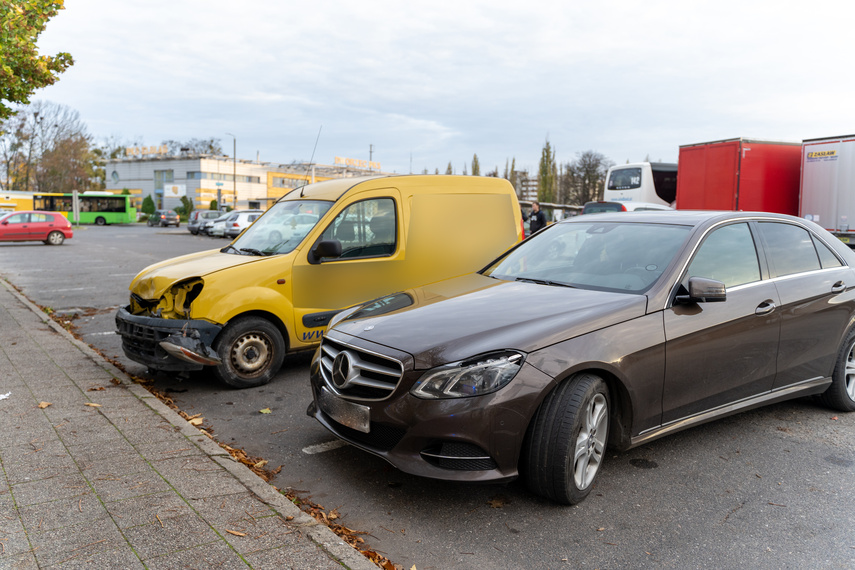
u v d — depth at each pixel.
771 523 3.15
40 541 2.73
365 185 6.21
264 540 2.77
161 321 5.24
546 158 90.38
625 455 4.02
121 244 28.59
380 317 3.71
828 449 4.12
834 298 4.56
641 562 2.79
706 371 3.78
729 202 15.27
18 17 8.02
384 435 3.29
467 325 3.35
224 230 35.94
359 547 2.90
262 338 5.64
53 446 3.86
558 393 3.20
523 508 3.31
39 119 66.12
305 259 5.76
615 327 3.40
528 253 4.64
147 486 3.30
